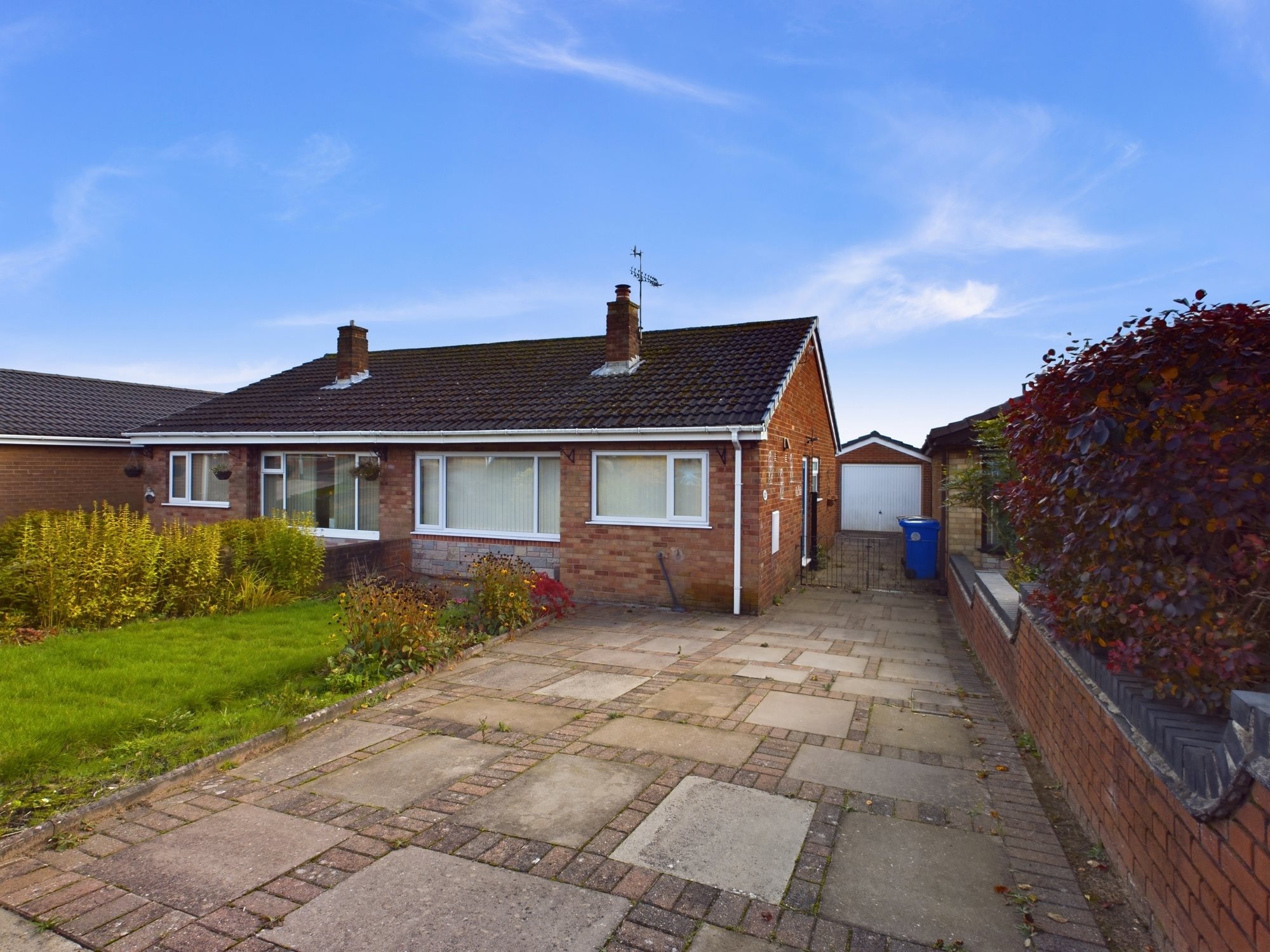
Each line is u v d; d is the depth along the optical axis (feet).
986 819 13.65
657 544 37.22
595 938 10.03
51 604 27.35
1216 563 10.00
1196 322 10.19
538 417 40.50
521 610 30.45
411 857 12.09
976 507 38.14
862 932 10.23
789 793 14.71
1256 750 7.02
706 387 40.06
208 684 20.24
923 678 23.90
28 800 13.62
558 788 14.83
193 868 11.75
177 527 34.83
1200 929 8.43
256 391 59.31
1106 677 12.03
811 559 52.39
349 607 24.48
